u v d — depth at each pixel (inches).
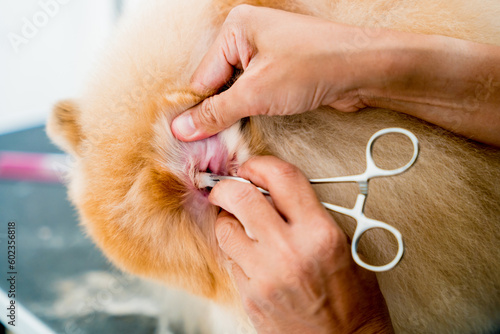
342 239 29.3
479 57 29.9
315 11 36.1
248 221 30.5
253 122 35.6
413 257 33.9
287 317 31.6
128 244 38.1
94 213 38.4
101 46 38.3
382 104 32.5
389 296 35.9
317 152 35.0
